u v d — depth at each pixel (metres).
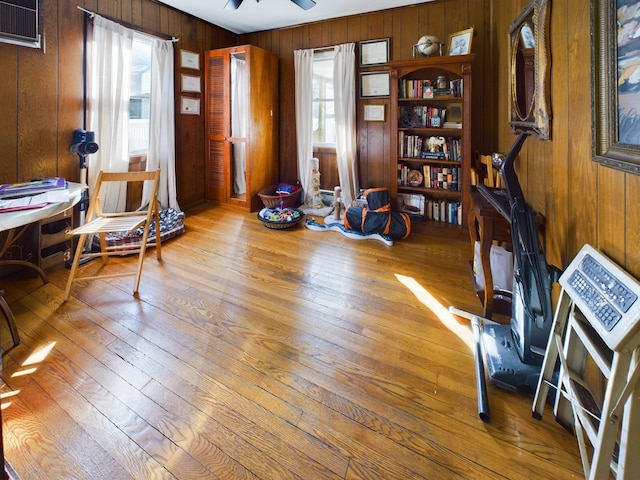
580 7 1.43
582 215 1.45
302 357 1.77
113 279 2.61
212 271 2.79
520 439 1.31
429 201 3.88
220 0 3.78
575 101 1.50
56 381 1.57
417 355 1.79
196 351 1.80
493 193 2.12
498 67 3.27
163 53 3.86
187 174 4.54
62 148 3.00
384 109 4.11
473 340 1.92
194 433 1.32
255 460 1.22
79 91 3.09
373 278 2.71
